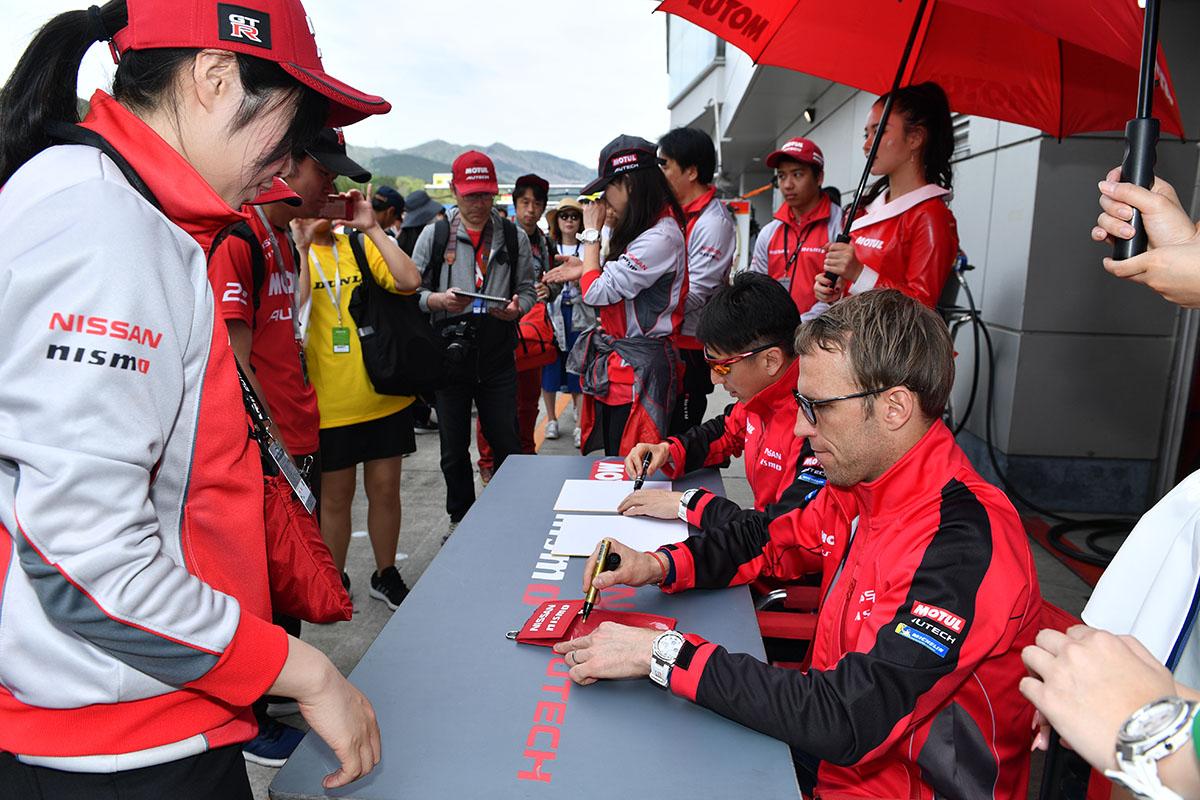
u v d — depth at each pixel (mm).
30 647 827
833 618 1402
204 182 910
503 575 1604
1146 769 646
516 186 5344
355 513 4207
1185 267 1008
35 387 731
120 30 944
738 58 11391
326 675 927
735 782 1021
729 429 2338
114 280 766
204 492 925
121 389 762
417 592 1530
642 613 1459
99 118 914
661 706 1180
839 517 1589
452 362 3234
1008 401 4152
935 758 1211
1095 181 3865
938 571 1171
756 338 1915
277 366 2260
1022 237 4027
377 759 1002
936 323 1254
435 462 5250
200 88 908
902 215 2873
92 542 744
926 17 2631
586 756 1068
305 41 972
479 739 1101
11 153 904
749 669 1150
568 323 5730
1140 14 1683
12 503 756
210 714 932
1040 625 1281
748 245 16188
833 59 2887
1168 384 4008
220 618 841
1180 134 2105
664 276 2889
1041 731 1275
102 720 864
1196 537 1043
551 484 2146
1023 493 4203
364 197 2789
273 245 2199
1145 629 1073
